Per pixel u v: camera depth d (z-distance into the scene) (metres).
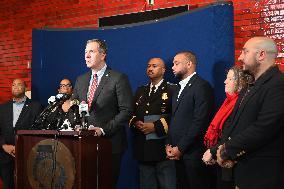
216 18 3.71
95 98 2.90
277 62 3.77
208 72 3.78
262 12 3.90
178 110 3.23
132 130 3.65
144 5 4.77
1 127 4.36
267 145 2.12
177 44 4.11
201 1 4.30
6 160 4.26
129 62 4.55
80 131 2.38
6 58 6.16
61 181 2.47
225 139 2.36
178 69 3.31
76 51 4.94
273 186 2.08
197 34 3.90
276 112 2.06
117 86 2.90
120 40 4.62
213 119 2.91
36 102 4.40
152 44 4.35
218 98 3.66
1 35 6.24
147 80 4.38
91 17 5.27
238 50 4.02
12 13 6.13
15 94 4.35
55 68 5.10
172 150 3.10
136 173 4.32
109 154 2.58
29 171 2.64
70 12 5.49
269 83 2.16
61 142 2.49
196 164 3.09
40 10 5.81
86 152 2.40
